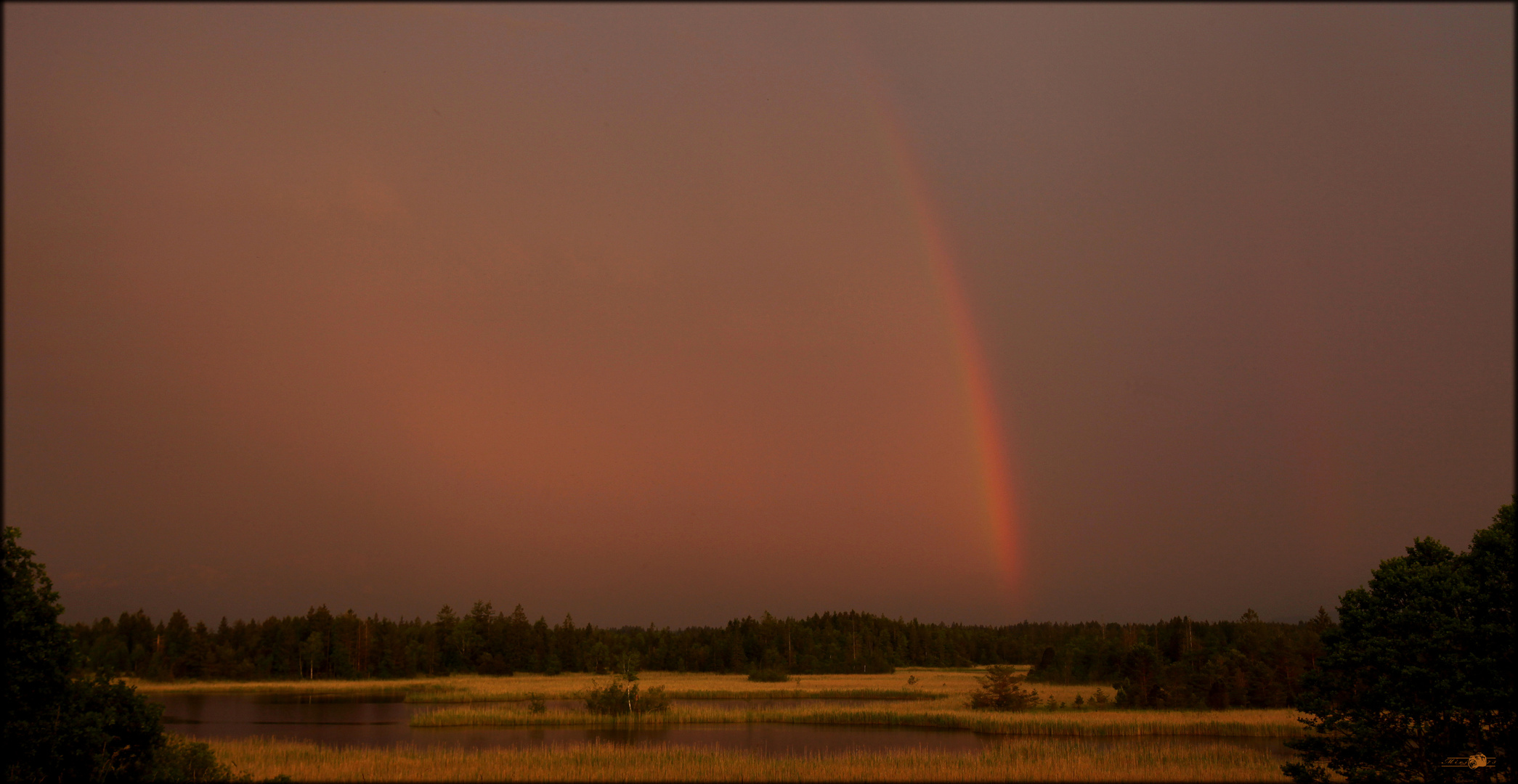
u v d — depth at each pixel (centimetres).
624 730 6144
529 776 3772
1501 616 2400
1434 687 2303
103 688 2536
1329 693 2622
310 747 4541
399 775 3772
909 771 3784
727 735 5788
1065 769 3797
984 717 6159
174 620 16450
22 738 2236
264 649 16225
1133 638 11469
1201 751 4334
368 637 16112
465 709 7300
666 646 18062
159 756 2691
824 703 8350
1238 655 7912
